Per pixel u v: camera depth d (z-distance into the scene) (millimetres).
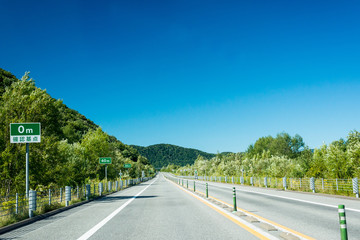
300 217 10609
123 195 27875
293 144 91312
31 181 24172
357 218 10039
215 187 39250
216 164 109250
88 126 120000
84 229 8922
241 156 99750
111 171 49125
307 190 25938
